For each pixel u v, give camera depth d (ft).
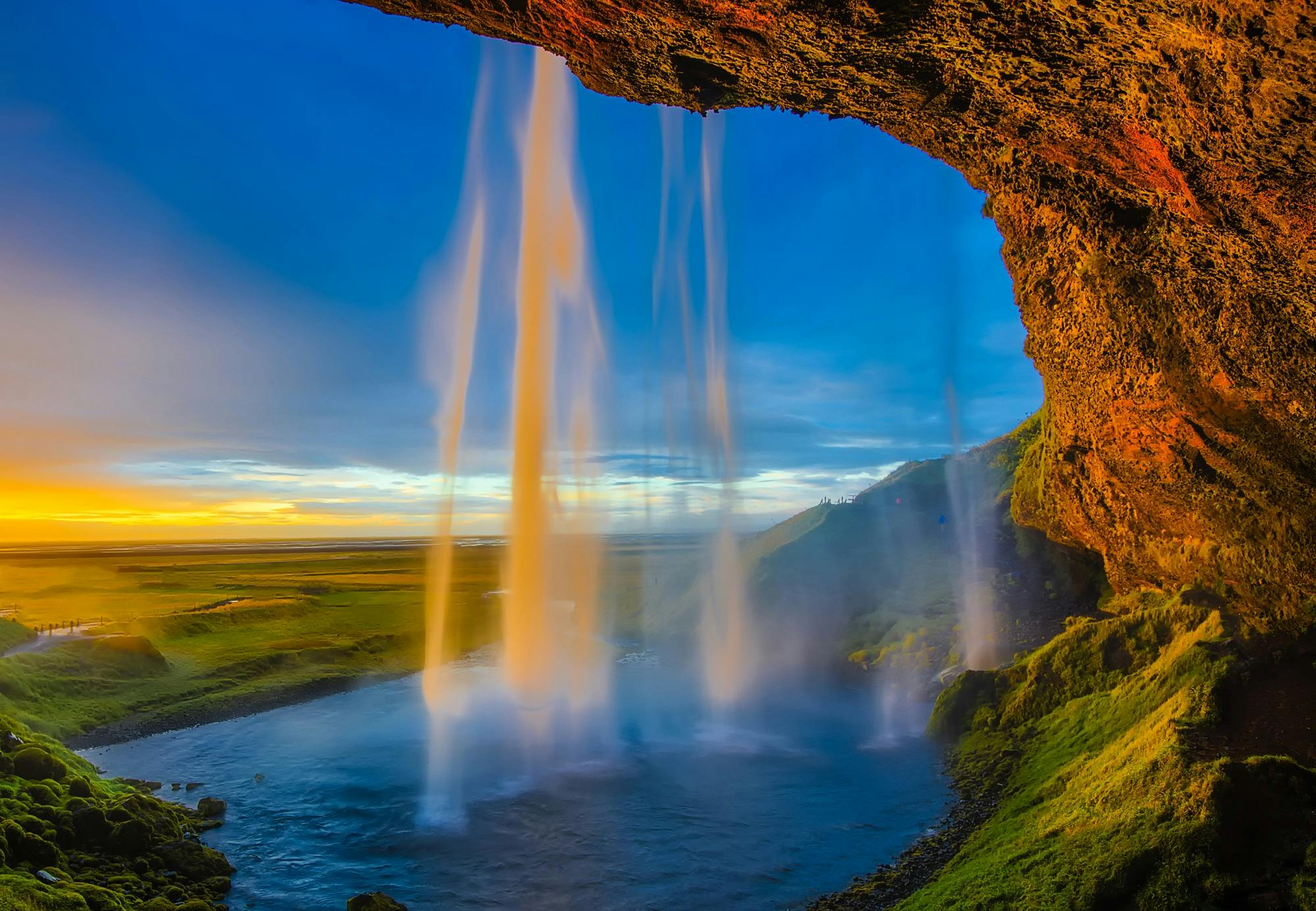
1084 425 67.87
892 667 109.70
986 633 105.09
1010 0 20.48
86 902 43.80
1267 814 35.78
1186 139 22.98
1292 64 17.52
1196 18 18.11
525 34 26.20
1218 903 32.32
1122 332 51.78
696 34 24.44
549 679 118.93
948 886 43.06
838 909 46.47
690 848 56.29
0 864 45.65
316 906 49.11
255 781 73.97
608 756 79.46
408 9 25.49
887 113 29.40
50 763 61.46
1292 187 22.26
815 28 23.26
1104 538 82.28
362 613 193.36
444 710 102.17
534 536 129.70
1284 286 29.37
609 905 48.42
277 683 116.88
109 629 142.41
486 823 61.98
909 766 72.49
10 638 118.93
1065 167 30.73
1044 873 38.96
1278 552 53.42
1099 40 20.84
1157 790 40.19
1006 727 73.31
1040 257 60.75
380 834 60.34
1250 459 49.26
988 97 26.45
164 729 94.63
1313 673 48.83
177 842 54.44
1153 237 32.60
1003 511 147.64
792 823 60.39
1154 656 65.82
